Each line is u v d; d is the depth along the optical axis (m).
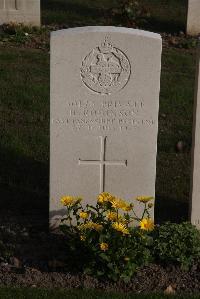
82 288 2.50
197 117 2.78
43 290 2.48
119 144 2.83
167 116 4.11
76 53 2.73
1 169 3.46
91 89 2.77
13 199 3.19
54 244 2.78
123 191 2.89
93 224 2.50
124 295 2.46
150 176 2.87
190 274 2.61
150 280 2.56
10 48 5.05
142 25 5.78
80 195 2.88
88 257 2.55
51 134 2.81
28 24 5.58
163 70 4.73
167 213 3.10
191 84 4.52
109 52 2.74
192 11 5.44
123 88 2.77
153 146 2.83
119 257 2.51
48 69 4.66
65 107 2.78
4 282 2.52
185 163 3.59
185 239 2.66
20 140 3.73
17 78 4.46
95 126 2.81
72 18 5.93
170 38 5.44
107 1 6.53
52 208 2.88
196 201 2.87
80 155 2.84
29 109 4.11
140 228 2.54
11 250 2.72
